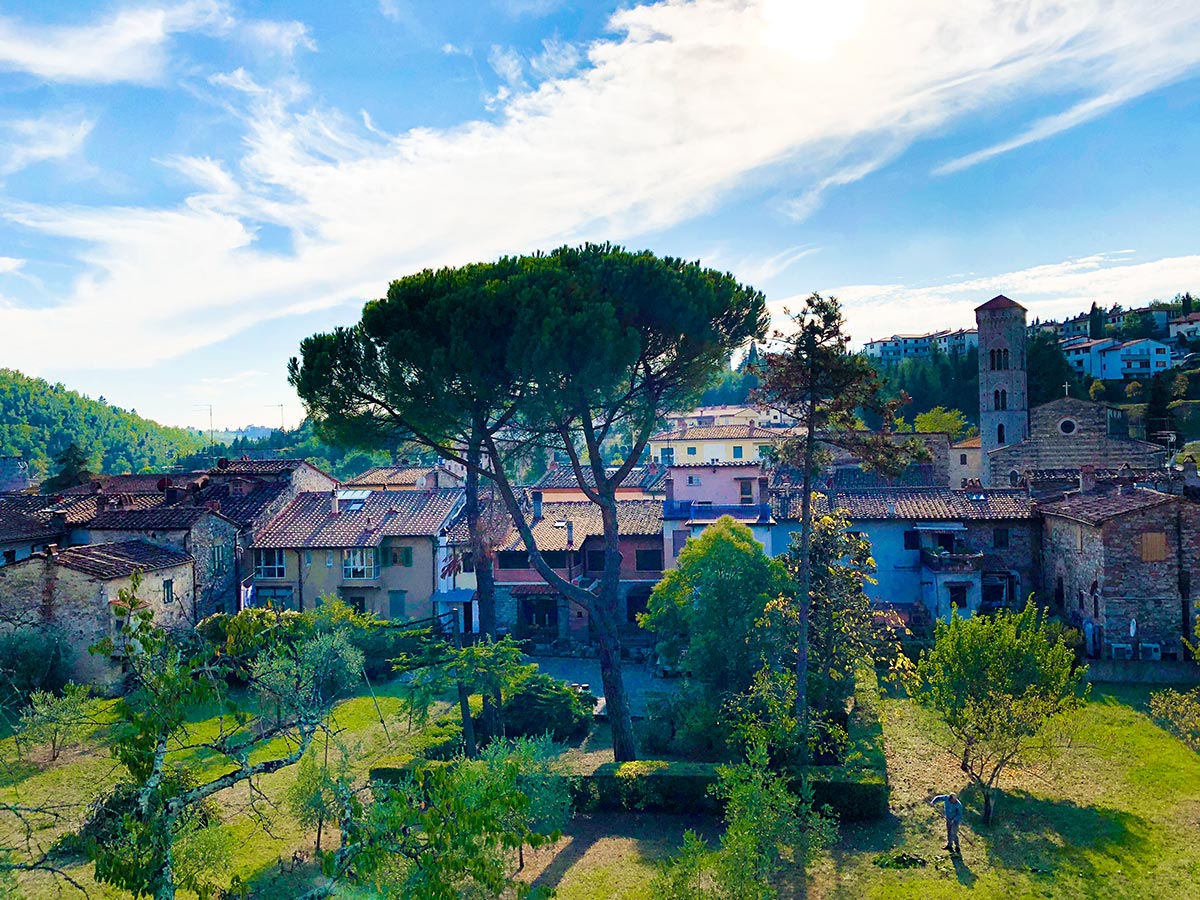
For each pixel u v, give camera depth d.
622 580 44.44
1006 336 72.62
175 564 39.19
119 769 25.00
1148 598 34.16
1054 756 22.59
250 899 18.16
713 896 16.19
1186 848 20.06
